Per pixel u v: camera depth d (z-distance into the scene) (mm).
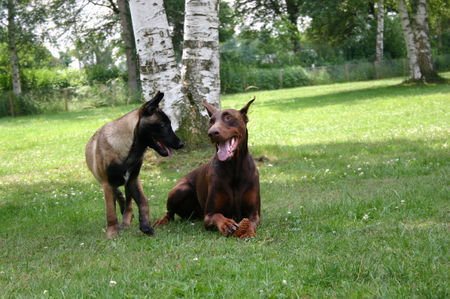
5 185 10719
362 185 8078
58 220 7203
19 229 6836
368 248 4516
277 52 54469
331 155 11344
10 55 41281
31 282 4184
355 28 48750
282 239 5152
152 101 5797
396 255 4203
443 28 55969
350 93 30609
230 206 5664
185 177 6520
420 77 31125
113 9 42344
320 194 7660
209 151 11594
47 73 46438
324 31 43531
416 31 31188
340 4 34625
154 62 11664
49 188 10141
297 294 3498
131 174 6004
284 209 6820
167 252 4934
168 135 5828
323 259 4246
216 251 4785
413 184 7594
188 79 11766
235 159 5523
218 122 5402
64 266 4734
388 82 39312
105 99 39969
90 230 6441
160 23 11633
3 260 5152
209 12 11664
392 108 20484
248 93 41875
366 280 3738
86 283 4047
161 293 3699
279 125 18531
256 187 5699
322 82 47562
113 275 4199
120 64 52344
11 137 21734
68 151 15852
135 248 5215
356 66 47750
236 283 3779
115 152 5824
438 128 14055
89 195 9000
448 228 5094
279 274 3912
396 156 10484
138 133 5824
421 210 5918
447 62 47500
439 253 4180
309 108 24047
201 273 4102
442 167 8891
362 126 16172
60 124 26578
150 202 8039
